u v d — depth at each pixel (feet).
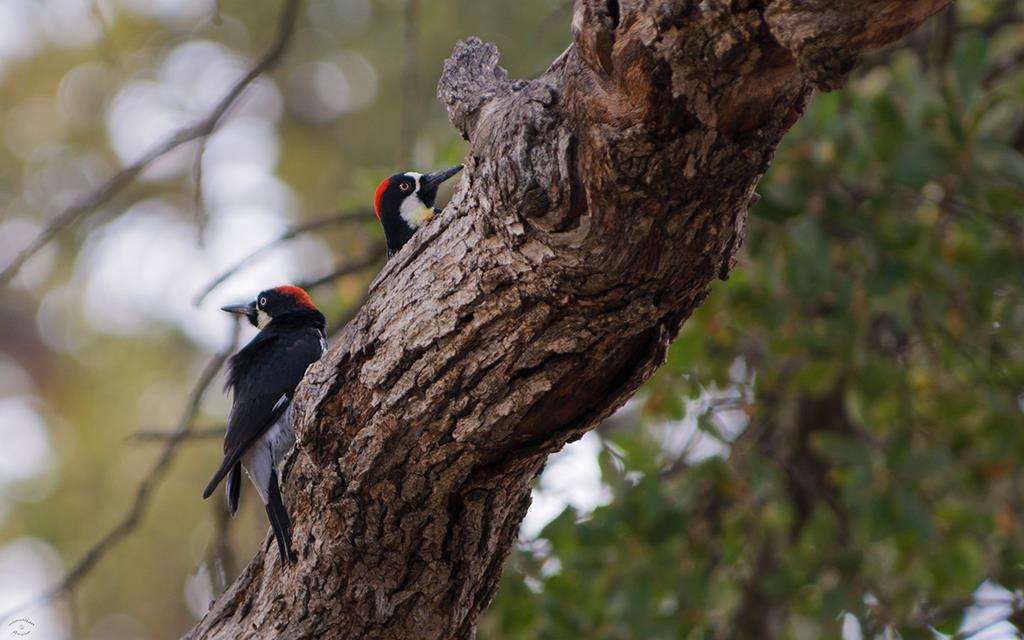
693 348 37.47
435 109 61.26
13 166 72.18
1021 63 41.34
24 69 71.41
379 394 19.97
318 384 20.70
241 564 48.88
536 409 19.29
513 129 16.89
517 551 37.17
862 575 36.55
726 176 15.92
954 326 37.14
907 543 36.55
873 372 35.55
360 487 20.84
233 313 39.83
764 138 15.55
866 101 35.19
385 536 21.35
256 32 69.56
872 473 34.42
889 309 34.53
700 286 17.75
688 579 36.37
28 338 74.43
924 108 33.60
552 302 17.83
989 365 36.04
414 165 39.55
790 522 39.78
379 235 41.11
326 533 21.89
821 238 33.24
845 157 35.17
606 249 16.69
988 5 43.09
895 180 32.91
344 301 42.83
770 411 39.91
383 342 19.70
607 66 15.51
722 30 14.24
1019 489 38.06
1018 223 36.65
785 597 37.55
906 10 13.12
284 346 34.88
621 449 38.04
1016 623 34.55
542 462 21.01
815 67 13.75
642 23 14.87
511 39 59.93
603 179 16.07
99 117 71.97
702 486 39.63
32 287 73.67
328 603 22.57
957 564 35.76
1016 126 40.91
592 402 19.34
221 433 37.58
